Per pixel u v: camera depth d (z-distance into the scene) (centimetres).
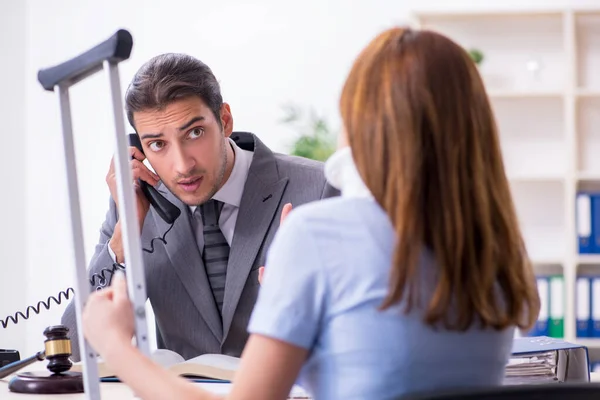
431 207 119
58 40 494
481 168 121
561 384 111
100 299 137
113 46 129
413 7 481
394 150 119
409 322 118
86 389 145
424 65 120
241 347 232
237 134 251
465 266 120
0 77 491
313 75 484
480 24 473
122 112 133
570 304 440
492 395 109
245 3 487
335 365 121
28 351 488
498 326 123
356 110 122
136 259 134
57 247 492
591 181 474
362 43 482
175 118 218
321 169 243
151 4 492
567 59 453
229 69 489
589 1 473
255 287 232
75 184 149
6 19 493
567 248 445
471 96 121
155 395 127
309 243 120
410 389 119
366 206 122
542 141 473
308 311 120
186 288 235
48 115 493
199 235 241
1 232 489
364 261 119
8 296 488
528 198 475
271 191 238
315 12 485
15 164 492
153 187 241
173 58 222
